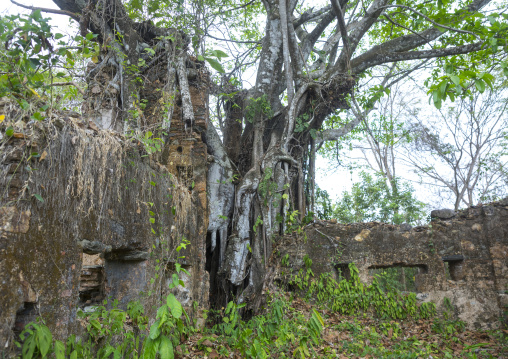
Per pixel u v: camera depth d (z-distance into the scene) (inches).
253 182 389.7
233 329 256.7
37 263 135.5
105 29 323.6
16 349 126.5
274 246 366.3
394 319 317.1
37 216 136.9
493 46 242.7
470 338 288.5
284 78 514.9
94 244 163.9
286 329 237.3
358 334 282.4
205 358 219.8
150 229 212.7
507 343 274.8
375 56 440.8
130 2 369.7
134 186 199.6
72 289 149.9
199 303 293.6
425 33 442.3
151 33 391.9
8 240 126.0
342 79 423.5
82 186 157.5
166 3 363.6
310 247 351.9
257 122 434.9
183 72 368.8
